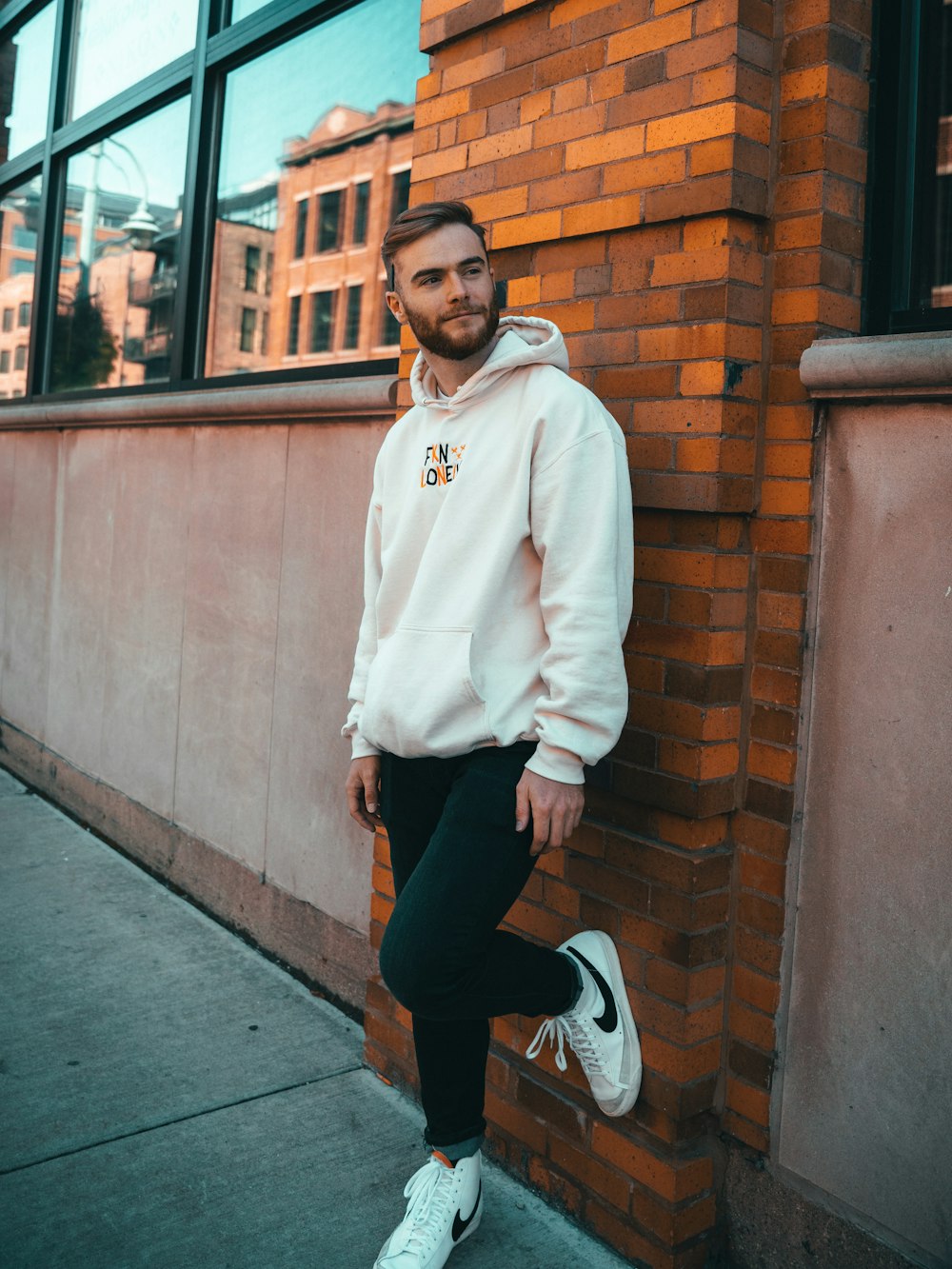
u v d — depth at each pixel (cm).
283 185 368
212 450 372
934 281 191
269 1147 235
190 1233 207
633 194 200
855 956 183
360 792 216
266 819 342
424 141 251
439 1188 200
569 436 174
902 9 191
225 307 398
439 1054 199
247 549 353
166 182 438
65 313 526
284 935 331
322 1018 297
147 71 455
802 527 189
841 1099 186
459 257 178
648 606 202
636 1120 205
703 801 193
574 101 212
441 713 180
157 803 404
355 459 304
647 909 202
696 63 190
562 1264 203
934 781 172
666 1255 197
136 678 421
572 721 170
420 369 200
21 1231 206
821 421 187
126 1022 288
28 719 519
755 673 197
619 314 205
